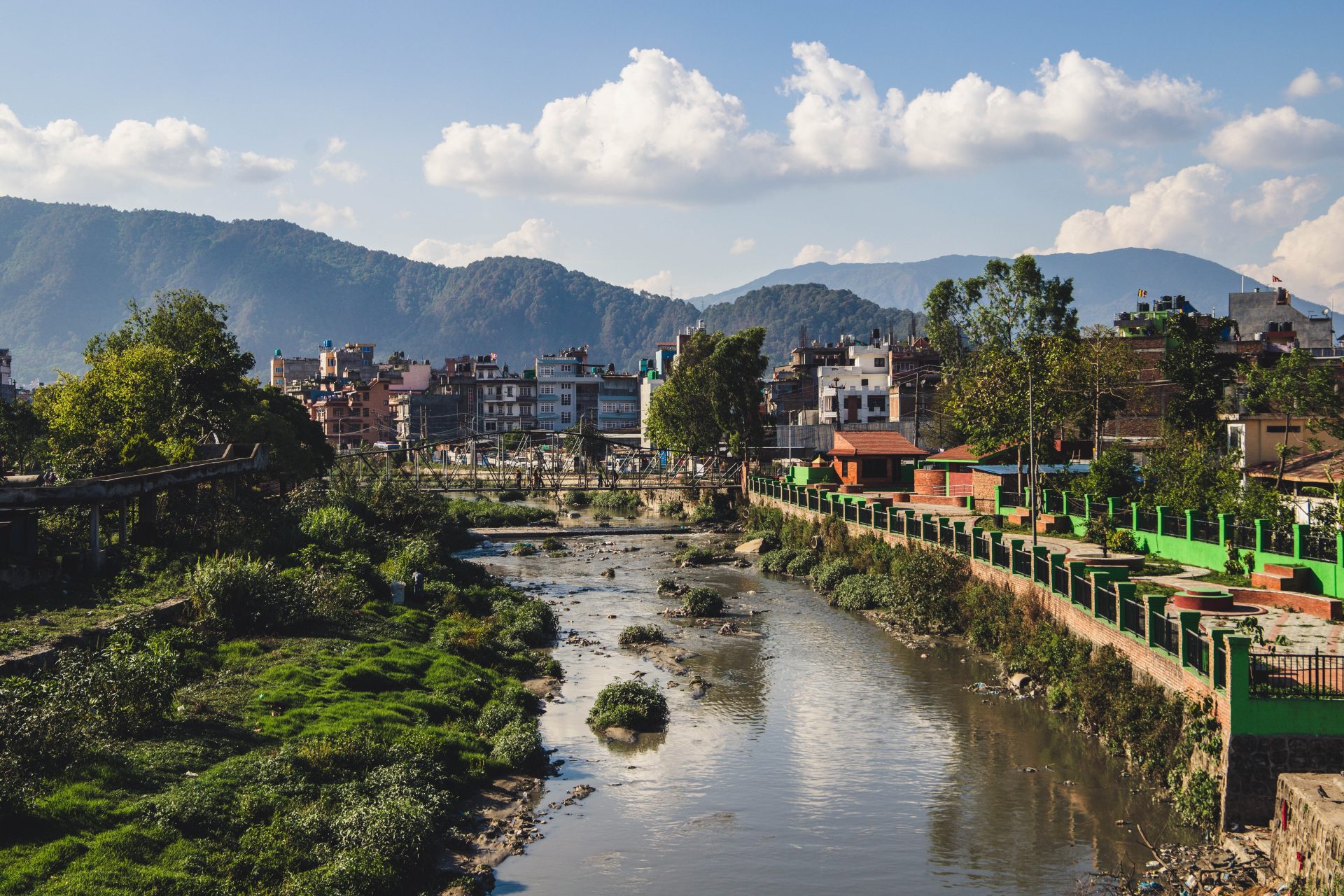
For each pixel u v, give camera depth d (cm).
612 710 3653
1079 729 3362
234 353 7338
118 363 6331
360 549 5862
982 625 4491
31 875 1947
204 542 4819
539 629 4988
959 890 2402
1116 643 3319
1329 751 2431
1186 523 4416
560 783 3102
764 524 8762
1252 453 5841
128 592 3922
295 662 3566
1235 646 2448
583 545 8781
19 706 2397
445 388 19062
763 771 3188
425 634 4544
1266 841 2381
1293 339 10156
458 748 3130
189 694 3066
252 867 2186
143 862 2094
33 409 8575
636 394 18850
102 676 2705
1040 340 6988
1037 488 5962
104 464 5462
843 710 3769
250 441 7206
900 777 3097
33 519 4069
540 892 2406
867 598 5562
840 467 8812
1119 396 6569
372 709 3234
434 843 2534
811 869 2527
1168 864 2406
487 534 9138
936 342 9775
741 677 4259
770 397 15275
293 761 2695
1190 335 6197
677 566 7481
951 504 7269
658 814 2864
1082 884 2377
